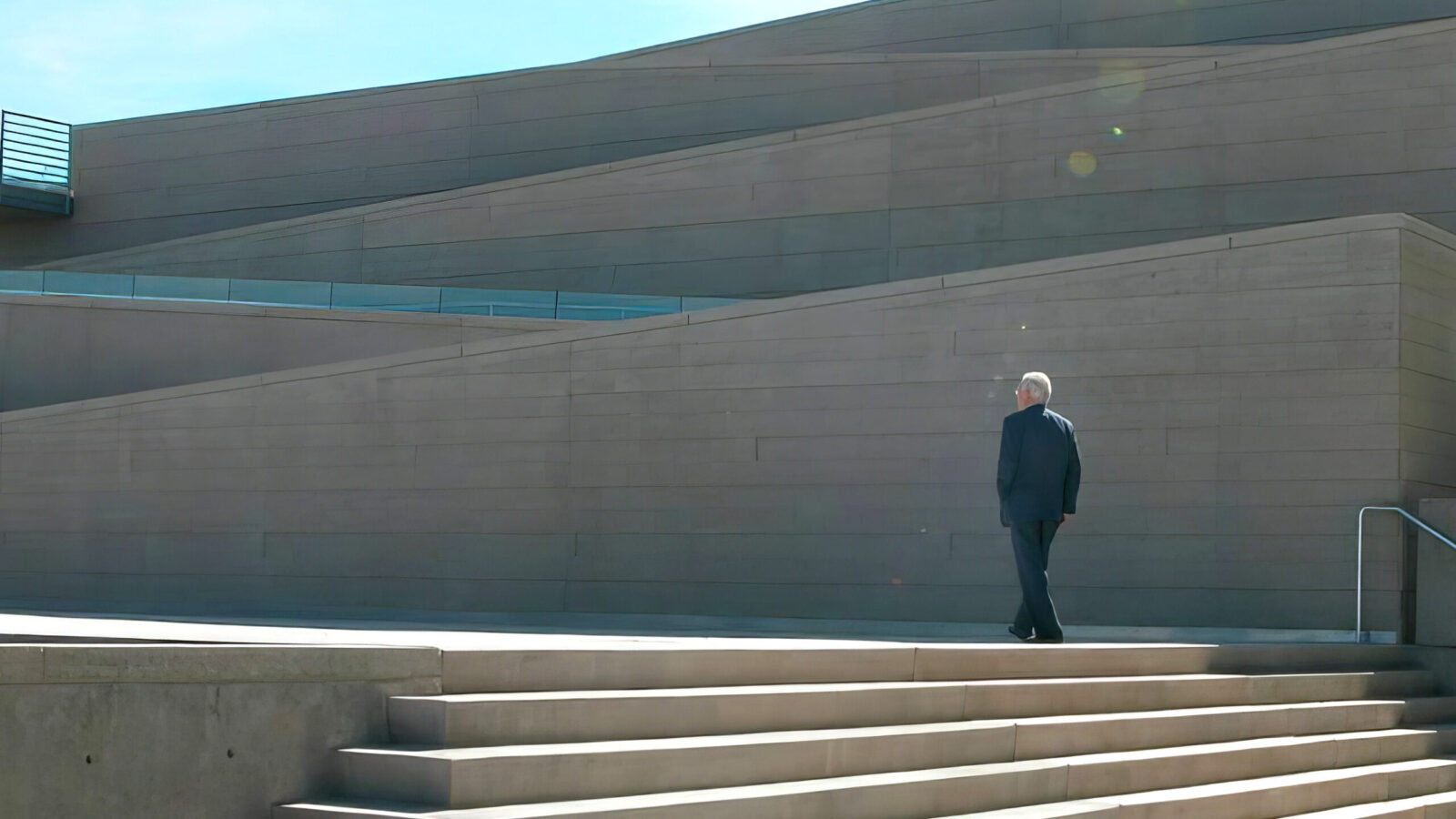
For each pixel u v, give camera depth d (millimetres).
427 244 25531
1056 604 13719
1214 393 13344
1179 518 13375
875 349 14617
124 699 5387
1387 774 9203
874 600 14398
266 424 16969
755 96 26625
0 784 5059
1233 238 13398
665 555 15156
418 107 29578
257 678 5734
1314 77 20297
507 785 5594
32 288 21625
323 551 16547
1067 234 21469
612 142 27703
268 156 31109
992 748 7426
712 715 6695
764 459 14914
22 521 17953
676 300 19703
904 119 22594
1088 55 24578
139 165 32500
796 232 23094
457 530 15992
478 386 16094
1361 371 12836
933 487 14289
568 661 6672
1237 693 9375
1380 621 12594
